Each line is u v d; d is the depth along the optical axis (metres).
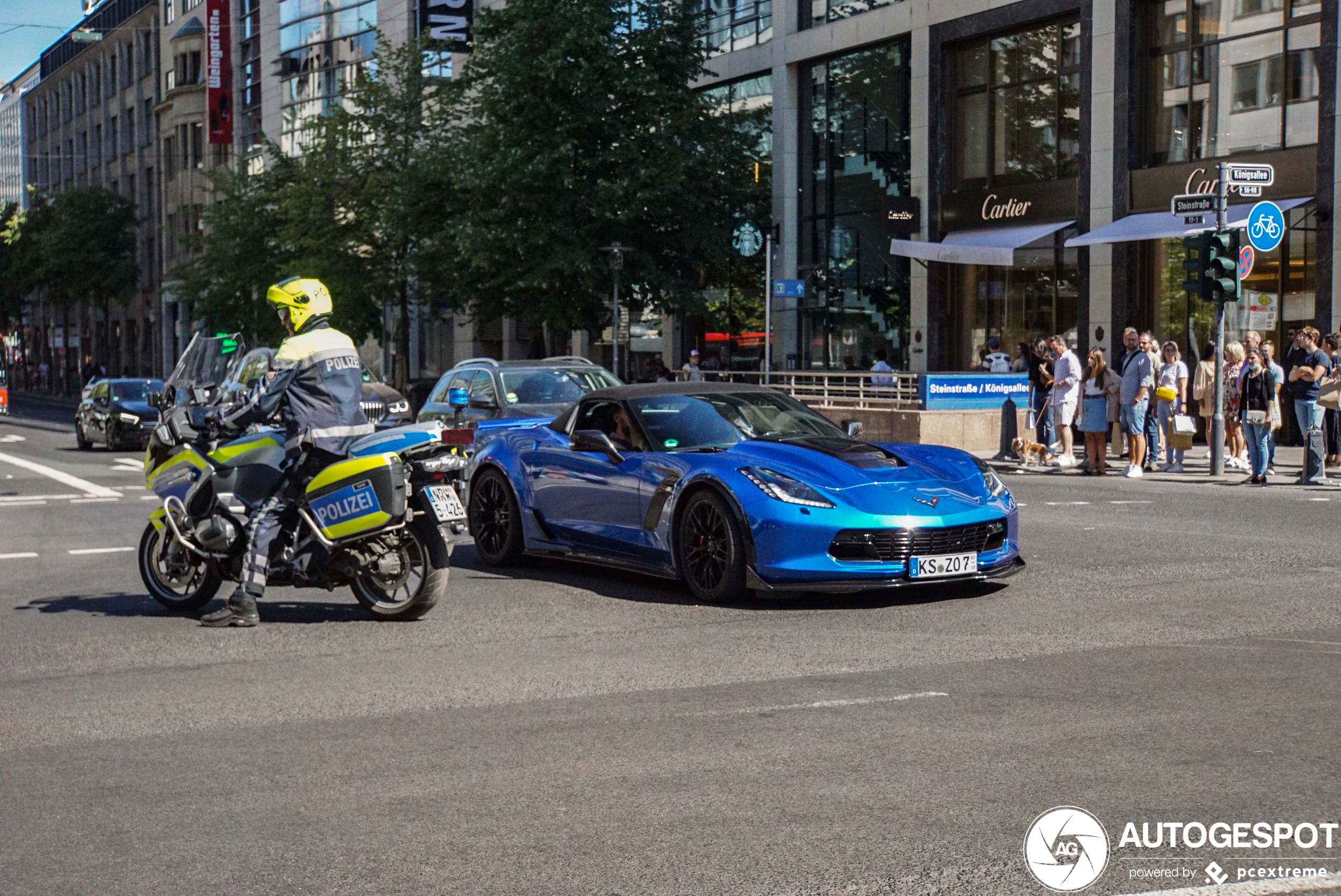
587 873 3.91
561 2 30.59
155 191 75.00
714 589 8.84
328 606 9.12
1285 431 23.50
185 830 4.40
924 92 30.92
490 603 9.09
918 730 5.45
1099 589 9.05
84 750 5.47
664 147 30.94
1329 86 22.61
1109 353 26.59
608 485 9.67
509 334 46.34
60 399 71.50
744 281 36.06
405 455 8.27
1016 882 3.77
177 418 8.62
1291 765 4.84
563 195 30.84
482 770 5.02
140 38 76.50
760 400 10.05
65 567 11.33
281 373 8.23
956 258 28.55
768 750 5.20
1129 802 4.45
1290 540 11.62
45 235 69.44
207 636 8.05
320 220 37.50
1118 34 26.31
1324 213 22.62
